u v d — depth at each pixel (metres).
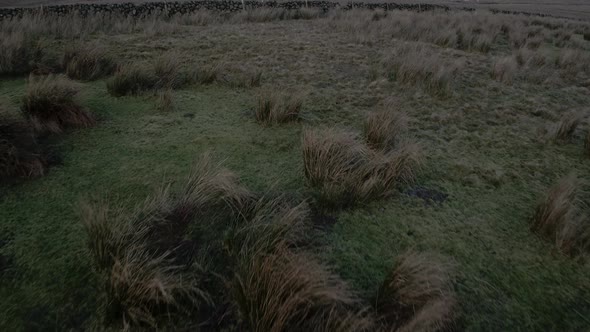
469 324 2.30
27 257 2.63
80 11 14.48
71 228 2.94
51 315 2.22
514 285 2.61
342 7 21.27
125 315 2.21
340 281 2.49
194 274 2.54
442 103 6.32
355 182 3.43
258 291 2.19
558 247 2.95
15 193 3.32
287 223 2.75
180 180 3.65
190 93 6.26
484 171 4.16
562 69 9.02
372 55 9.43
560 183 3.38
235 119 5.26
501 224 3.26
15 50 7.20
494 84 7.52
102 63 7.13
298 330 2.10
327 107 5.87
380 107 5.93
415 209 3.40
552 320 2.37
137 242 2.70
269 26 13.55
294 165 4.06
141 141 4.44
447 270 2.69
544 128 5.33
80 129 4.65
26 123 3.99
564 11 38.84
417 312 2.27
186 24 13.74
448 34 11.33
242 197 3.31
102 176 3.67
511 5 42.56
